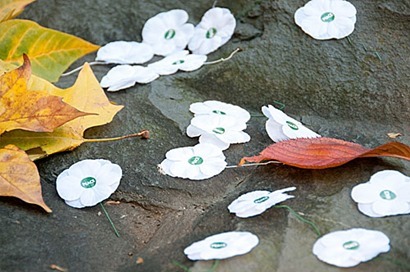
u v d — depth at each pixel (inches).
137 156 45.6
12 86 44.3
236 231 41.2
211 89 48.9
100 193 44.1
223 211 42.6
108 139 45.6
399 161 43.4
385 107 46.4
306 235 40.6
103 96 46.7
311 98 47.4
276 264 39.9
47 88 46.6
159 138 46.3
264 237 40.8
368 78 47.0
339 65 47.5
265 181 43.6
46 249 41.8
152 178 44.7
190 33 51.5
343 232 40.3
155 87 48.8
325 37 48.0
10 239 41.9
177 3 52.7
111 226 43.3
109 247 42.3
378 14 47.9
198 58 50.0
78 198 44.0
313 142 43.7
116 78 49.2
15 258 41.3
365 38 47.6
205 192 44.1
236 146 45.8
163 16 52.2
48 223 42.9
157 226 43.5
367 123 46.4
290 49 48.4
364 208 41.4
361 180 42.6
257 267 39.9
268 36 49.0
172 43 51.7
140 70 49.5
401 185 41.8
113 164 44.8
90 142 46.2
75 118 44.6
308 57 48.0
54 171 45.2
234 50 49.6
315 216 41.3
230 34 50.2
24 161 43.2
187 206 43.8
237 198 43.0
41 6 53.4
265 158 43.4
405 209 41.1
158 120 47.1
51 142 45.3
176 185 44.4
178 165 44.8
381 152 42.8
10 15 48.4
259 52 48.9
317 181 42.9
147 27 52.2
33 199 42.6
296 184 43.0
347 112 46.8
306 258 39.9
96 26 53.1
